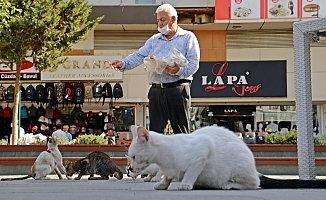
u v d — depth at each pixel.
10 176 10.94
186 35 5.81
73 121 18.89
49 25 14.31
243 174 4.09
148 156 4.02
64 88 18.52
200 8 18.14
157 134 4.11
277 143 12.69
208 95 18.88
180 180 4.16
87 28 15.42
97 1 18.53
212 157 4.07
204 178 4.10
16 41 14.05
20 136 15.20
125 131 19.19
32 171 9.50
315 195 3.38
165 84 5.64
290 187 4.29
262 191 3.83
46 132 18.53
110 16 18.12
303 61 6.21
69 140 13.84
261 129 19.19
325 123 19.23
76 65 18.77
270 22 17.89
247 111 19.30
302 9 17.73
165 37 5.86
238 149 4.15
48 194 3.62
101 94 18.59
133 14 18.14
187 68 5.62
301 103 6.22
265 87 18.86
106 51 19.11
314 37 6.36
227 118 19.33
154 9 18.19
